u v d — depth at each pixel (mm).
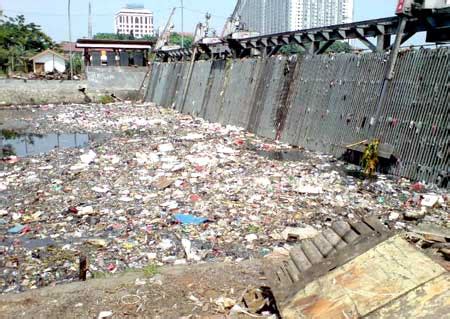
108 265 8844
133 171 15820
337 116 18328
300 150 19641
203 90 32406
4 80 42031
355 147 16469
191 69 35531
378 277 4520
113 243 9906
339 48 26172
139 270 7852
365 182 14070
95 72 45500
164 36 49469
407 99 14961
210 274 7348
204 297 6559
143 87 47125
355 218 10930
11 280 8352
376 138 15930
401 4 15422
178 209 11844
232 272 7406
